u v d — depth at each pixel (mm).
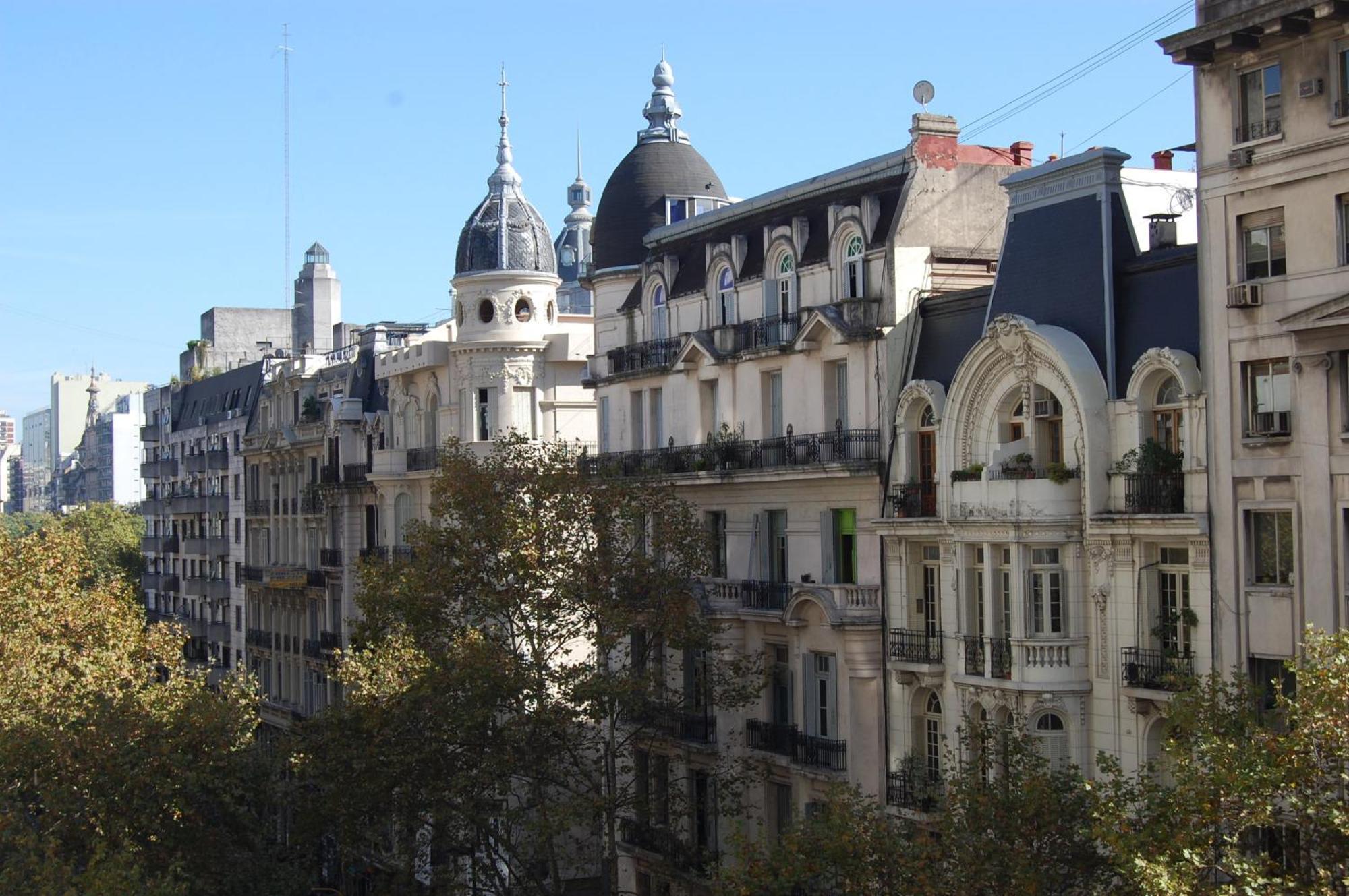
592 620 55094
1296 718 31266
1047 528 44375
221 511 118312
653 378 63125
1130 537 42562
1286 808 34531
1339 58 37969
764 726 55031
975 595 47281
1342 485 37562
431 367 83562
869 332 51625
